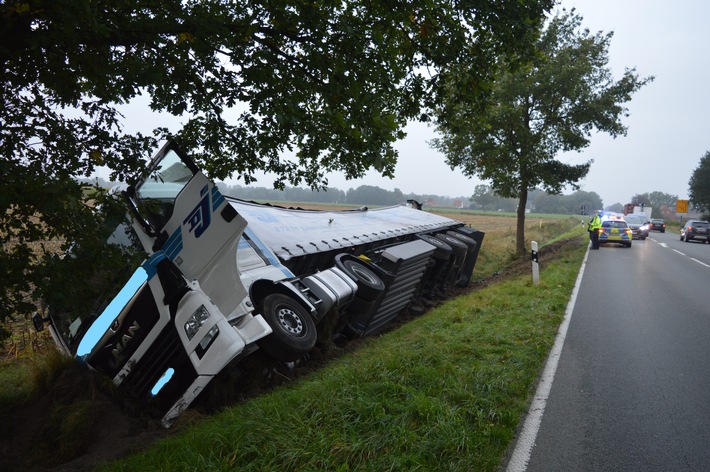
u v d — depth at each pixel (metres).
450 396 4.89
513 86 19.00
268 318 5.59
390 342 7.50
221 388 5.43
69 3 3.45
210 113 5.56
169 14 4.40
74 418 4.73
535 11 5.82
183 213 5.06
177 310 4.95
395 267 9.12
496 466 3.88
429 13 5.41
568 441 4.34
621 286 13.23
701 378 5.97
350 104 5.52
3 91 4.08
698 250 27.11
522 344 7.06
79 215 4.07
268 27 5.08
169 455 3.94
